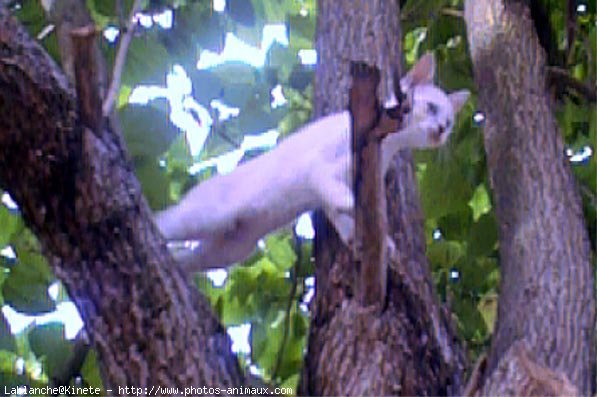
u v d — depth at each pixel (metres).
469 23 6.23
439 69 7.80
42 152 3.97
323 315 5.14
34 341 6.80
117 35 7.04
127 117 6.52
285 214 6.26
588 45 7.23
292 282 8.16
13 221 7.04
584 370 4.73
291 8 8.35
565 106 7.55
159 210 6.55
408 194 5.82
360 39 6.17
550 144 5.57
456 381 5.02
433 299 5.38
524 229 5.22
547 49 6.72
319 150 6.07
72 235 4.01
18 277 6.82
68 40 4.57
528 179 5.41
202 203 6.33
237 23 7.34
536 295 4.93
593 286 5.05
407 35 8.42
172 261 4.18
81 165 4.00
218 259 6.48
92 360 6.82
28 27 6.98
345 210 5.55
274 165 6.25
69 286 4.07
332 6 6.35
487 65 5.95
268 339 8.09
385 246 4.30
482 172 7.62
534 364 4.39
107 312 4.00
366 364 4.87
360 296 4.77
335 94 6.23
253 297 8.18
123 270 4.01
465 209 7.50
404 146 6.14
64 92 4.04
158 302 4.04
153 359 3.99
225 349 4.21
